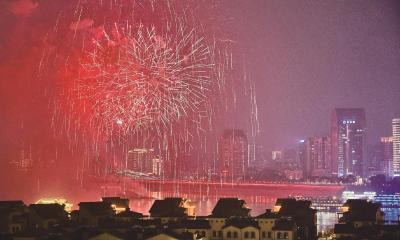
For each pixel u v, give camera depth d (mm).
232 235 169500
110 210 179375
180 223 171125
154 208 184875
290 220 173625
